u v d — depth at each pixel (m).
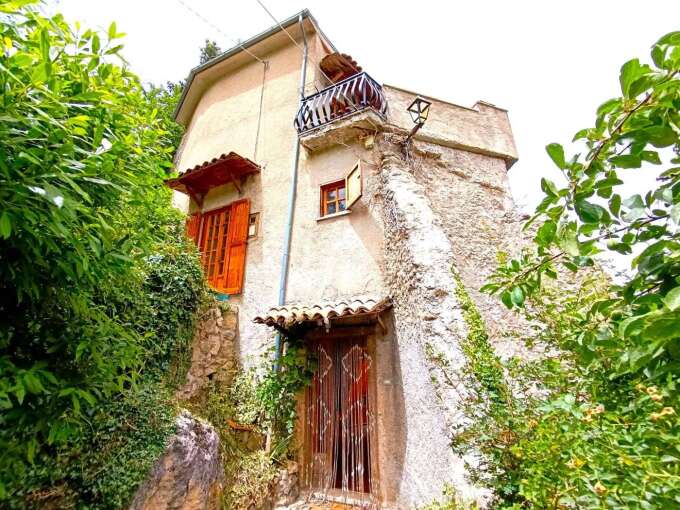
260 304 6.20
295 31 8.41
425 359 3.55
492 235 6.11
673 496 0.95
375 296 5.18
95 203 1.98
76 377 2.03
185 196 8.89
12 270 1.54
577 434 1.37
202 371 5.16
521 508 1.88
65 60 1.84
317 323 5.28
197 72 9.80
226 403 5.22
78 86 1.90
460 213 6.14
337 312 4.58
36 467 2.41
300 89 7.48
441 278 3.83
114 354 2.25
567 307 2.42
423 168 6.30
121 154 2.04
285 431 4.92
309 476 4.73
